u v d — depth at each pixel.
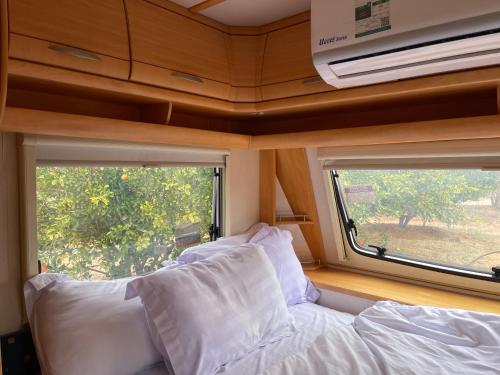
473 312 1.58
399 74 1.40
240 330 1.49
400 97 1.65
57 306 1.34
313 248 2.76
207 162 2.29
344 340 1.45
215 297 1.51
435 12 1.09
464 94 1.60
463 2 1.05
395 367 1.24
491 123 1.40
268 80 1.91
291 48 1.83
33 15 1.17
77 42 1.28
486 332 1.42
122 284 1.56
